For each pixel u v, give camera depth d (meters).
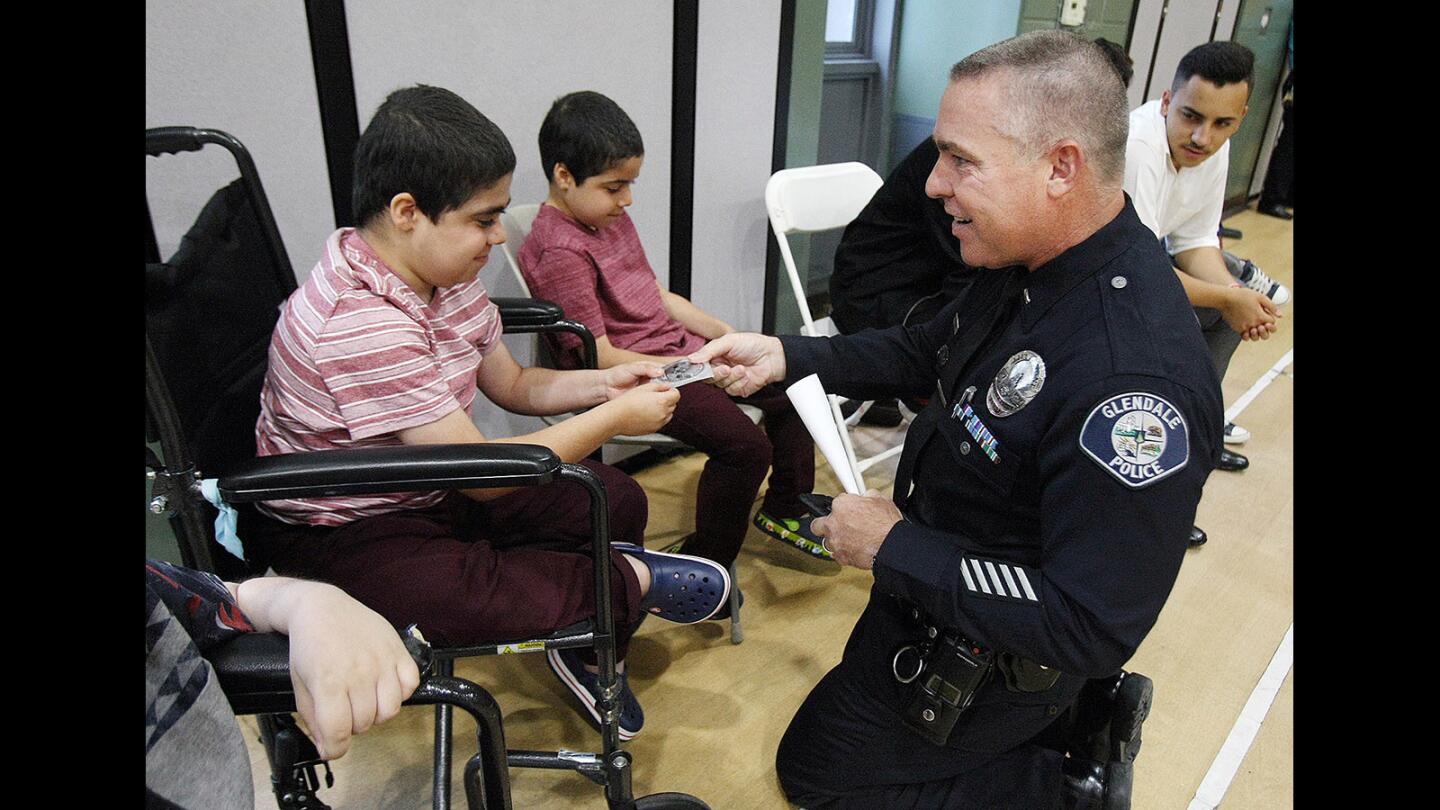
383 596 1.07
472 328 1.30
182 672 0.54
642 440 1.67
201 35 1.34
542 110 1.83
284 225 1.54
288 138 1.49
